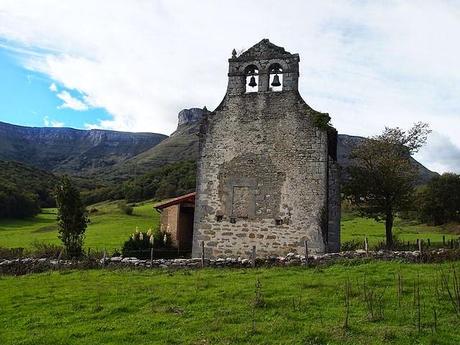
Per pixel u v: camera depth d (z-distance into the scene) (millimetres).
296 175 23156
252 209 23453
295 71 24141
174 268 21359
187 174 93625
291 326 11891
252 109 24359
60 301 15836
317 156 23031
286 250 22641
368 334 11156
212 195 24141
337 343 10672
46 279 20469
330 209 24328
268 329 11758
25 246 41781
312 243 22391
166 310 13891
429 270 17766
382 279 16484
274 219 23078
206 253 23656
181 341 11250
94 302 15391
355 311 13008
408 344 10477
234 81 24938
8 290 18328
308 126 23391
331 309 13305
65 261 23609
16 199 80000
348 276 17250
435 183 59375
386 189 29422
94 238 45625
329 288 15531
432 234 48406
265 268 20203
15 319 13938
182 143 198750
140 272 20953
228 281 17531
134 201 91250
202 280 17984
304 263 20109
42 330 12680
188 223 33062
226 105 24781
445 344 10391
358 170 29969
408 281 16031
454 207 57938
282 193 23188
